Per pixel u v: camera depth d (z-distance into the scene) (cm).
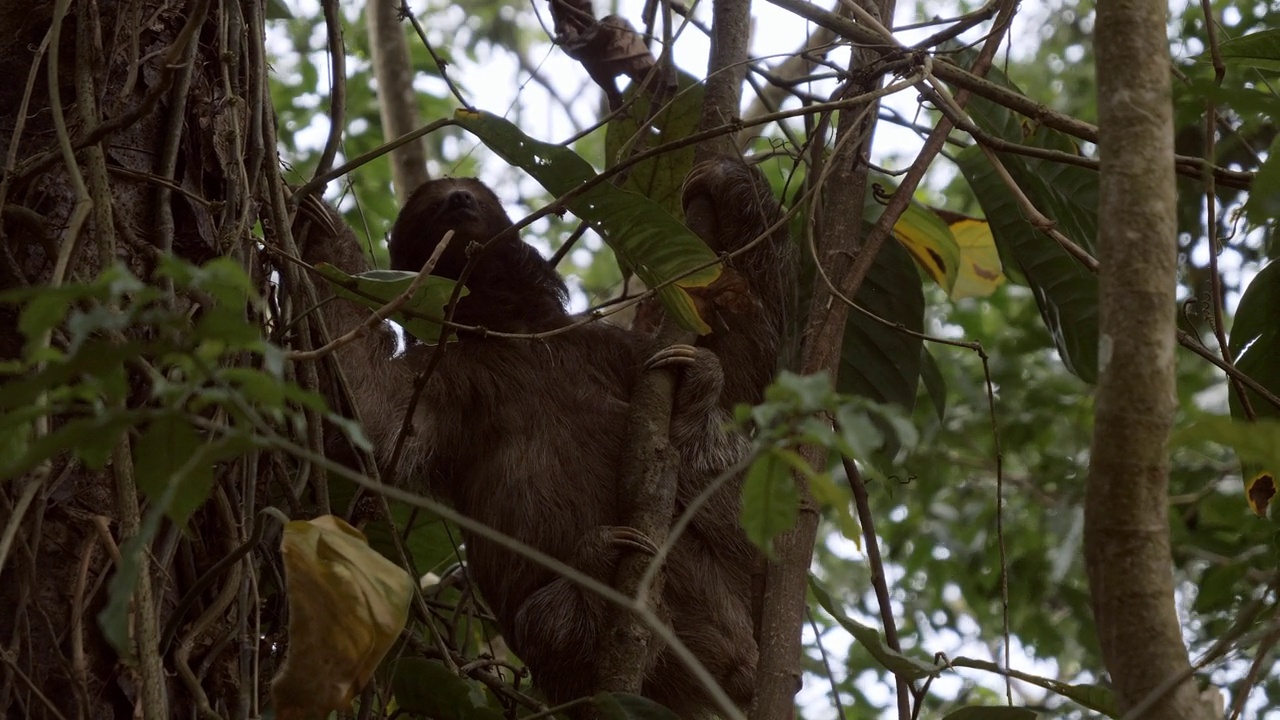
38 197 316
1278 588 252
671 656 464
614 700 323
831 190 429
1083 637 786
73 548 293
